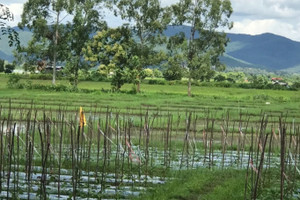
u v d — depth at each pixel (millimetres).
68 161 20188
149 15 94312
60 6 90938
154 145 25391
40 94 69750
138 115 41562
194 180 17703
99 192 15898
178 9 94312
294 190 17188
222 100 77750
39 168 19047
